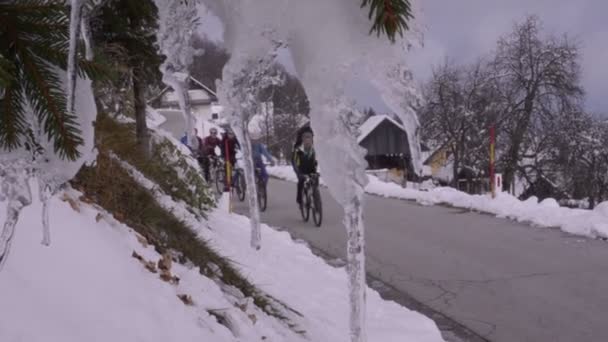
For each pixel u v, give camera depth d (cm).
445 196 1279
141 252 338
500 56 3042
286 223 1012
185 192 670
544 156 3058
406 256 748
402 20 138
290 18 147
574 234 870
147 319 251
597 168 3048
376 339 416
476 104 3061
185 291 314
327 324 422
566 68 2939
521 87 2995
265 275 513
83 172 407
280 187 1783
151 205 454
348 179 164
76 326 213
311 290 525
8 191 139
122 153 555
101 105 525
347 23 145
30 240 252
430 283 621
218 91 165
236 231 696
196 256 414
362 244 177
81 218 318
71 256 262
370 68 146
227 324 305
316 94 151
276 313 395
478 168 3062
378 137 2662
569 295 570
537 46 2975
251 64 152
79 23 117
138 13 218
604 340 456
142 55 294
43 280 229
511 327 487
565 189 3072
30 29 138
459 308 537
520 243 818
